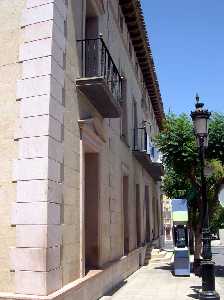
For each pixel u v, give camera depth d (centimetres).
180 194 2270
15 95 769
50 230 721
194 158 1622
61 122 809
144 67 2183
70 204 848
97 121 1098
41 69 764
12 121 761
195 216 1920
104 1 1281
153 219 2689
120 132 1492
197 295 1147
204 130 1091
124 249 1605
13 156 748
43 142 734
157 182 3038
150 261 2111
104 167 1202
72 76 901
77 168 909
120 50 1575
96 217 1117
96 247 1108
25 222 714
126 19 1720
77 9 958
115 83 1152
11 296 678
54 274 730
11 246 716
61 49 827
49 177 730
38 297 672
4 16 810
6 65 788
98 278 1034
